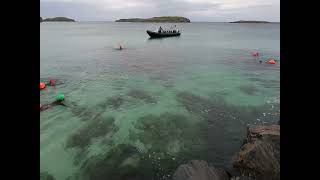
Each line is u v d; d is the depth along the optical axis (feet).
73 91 67.56
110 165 34.71
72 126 46.06
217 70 97.45
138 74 89.51
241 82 78.23
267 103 59.11
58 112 52.31
